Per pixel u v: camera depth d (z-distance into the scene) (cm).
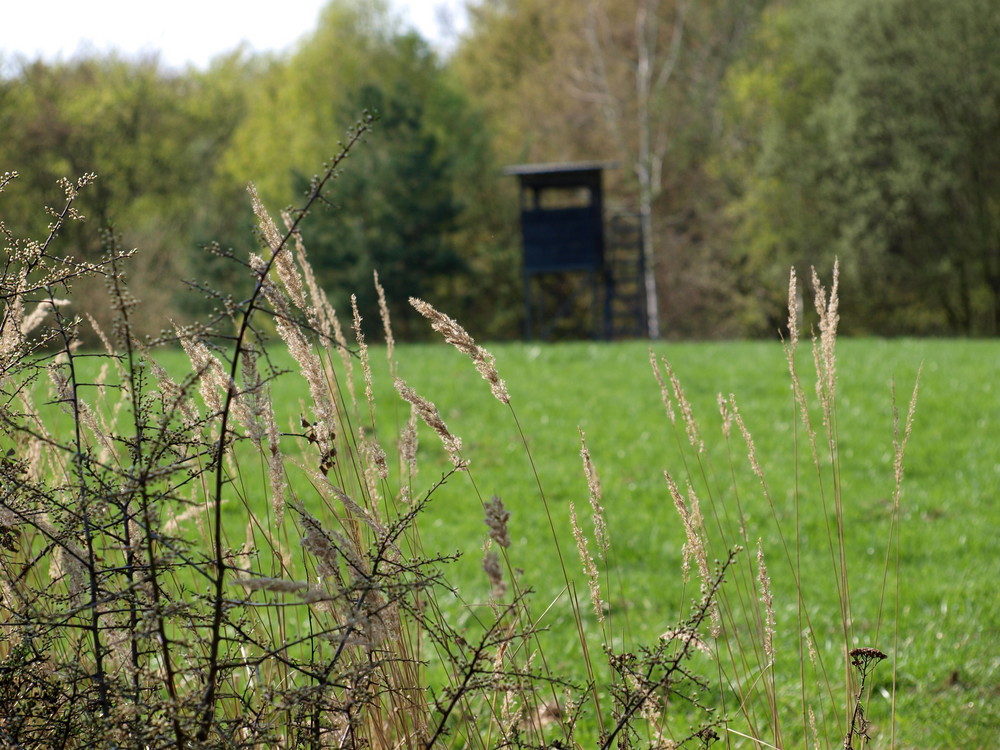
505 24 4572
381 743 226
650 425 1230
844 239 2973
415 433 249
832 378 286
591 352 1767
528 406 1327
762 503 917
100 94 3262
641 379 1500
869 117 2988
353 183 3212
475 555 728
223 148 3744
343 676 189
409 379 1436
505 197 3869
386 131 3312
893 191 2944
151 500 174
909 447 1102
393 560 210
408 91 3462
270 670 241
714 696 459
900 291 3288
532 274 3172
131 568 185
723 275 3566
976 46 2808
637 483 991
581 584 687
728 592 625
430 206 3262
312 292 248
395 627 200
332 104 4091
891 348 1725
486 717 354
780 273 3231
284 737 214
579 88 3916
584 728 399
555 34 4150
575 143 4025
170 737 171
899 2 2895
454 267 3366
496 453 1099
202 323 170
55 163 3084
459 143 3891
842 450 1098
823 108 3023
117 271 165
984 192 3031
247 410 212
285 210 175
